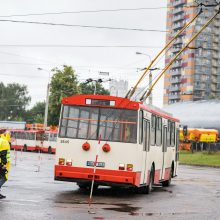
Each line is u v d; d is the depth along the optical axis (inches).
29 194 678.5
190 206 650.2
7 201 590.2
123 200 692.1
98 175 724.7
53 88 2947.8
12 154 2310.5
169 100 7012.8
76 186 855.1
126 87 2386.8
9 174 1041.5
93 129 738.2
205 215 565.3
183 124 3181.6
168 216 543.8
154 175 852.6
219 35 6628.9
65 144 741.9
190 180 1170.0
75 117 746.2
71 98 751.7
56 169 741.9
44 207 557.6
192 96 6614.2
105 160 727.1
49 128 2819.9
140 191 813.9
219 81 6732.3
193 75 6594.5
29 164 1507.1
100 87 4635.8
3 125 3230.8
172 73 6894.7
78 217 499.5
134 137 726.5
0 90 6688.0
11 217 475.5
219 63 6697.8
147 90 840.9
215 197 789.9
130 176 720.3
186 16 6545.3
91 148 733.3
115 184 725.3
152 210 591.2
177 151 1093.1
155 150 856.3
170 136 1005.8
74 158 737.6
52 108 2942.9
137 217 523.2
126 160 724.0
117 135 730.2
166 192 860.6
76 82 2960.1
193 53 6565.0
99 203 634.2
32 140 2896.2
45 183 876.6
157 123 869.2
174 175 1072.2
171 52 6624.0
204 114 3107.8
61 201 624.4
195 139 2819.9
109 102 738.8
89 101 744.3
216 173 1518.2
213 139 2817.4
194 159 2268.7
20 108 6678.2
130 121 730.8
